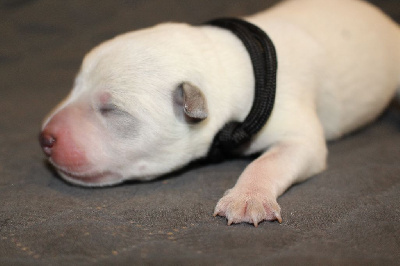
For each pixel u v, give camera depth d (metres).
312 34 0.31
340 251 0.21
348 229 0.22
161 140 0.26
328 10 0.32
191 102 0.25
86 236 0.22
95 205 0.25
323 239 0.22
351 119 0.32
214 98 0.26
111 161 0.26
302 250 0.21
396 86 0.34
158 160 0.26
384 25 0.33
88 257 0.21
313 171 0.28
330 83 0.30
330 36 0.31
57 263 0.20
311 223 0.23
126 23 0.48
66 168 0.26
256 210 0.23
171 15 0.49
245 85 0.27
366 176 0.27
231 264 0.20
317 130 0.28
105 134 0.26
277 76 0.28
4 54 0.46
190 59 0.26
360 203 0.24
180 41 0.26
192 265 0.20
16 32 0.48
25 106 0.38
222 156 0.28
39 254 0.21
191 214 0.24
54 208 0.24
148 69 0.26
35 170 0.29
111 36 0.47
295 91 0.28
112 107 0.25
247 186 0.24
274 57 0.27
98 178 0.26
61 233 0.22
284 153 0.27
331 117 0.31
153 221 0.23
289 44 0.29
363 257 0.21
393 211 0.24
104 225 0.22
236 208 0.23
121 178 0.27
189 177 0.28
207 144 0.27
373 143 0.32
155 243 0.21
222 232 0.22
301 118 0.28
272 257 0.20
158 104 0.25
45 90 0.42
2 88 0.42
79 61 0.46
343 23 0.32
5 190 0.26
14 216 0.23
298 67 0.29
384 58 0.33
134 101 0.25
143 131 0.26
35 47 0.48
